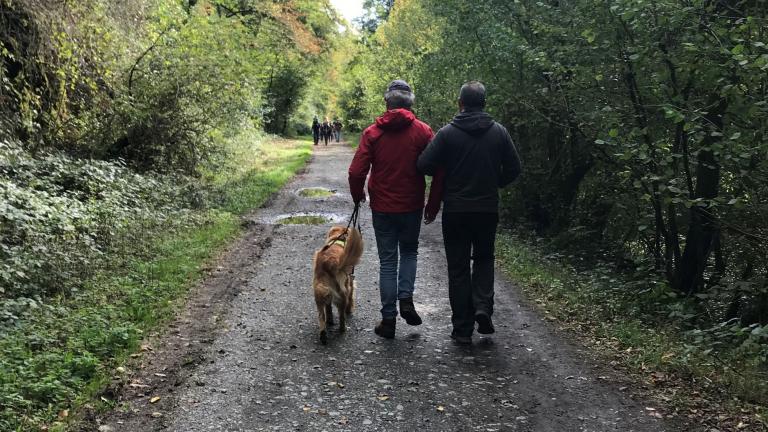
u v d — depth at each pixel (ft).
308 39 121.49
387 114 16.05
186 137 42.29
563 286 22.57
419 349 15.99
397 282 16.74
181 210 34.27
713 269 25.30
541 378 14.19
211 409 12.41
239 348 15.85
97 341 15.21
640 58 20.39
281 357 15.28
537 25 27.22
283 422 11.94
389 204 16.14
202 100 41.81
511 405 12.80
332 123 156.15
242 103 46.96
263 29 74.02
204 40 42.60
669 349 15.78
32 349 14.79
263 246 29.63
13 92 30.83
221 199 41.86
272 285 22.36
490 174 15.52
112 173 30.91
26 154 28.32
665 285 20.75
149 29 39.55
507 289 22.47
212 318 18.26
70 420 11.59
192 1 66.39
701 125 17.26
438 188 16.35
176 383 13.53
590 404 12.83
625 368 14.74
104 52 35.12
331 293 16.22
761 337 16.92
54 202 23.80
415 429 11.76
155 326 17.11
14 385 12.23
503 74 33.04
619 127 22.44
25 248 20.25
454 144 15.33
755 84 16.90
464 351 15.90
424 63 43.68
